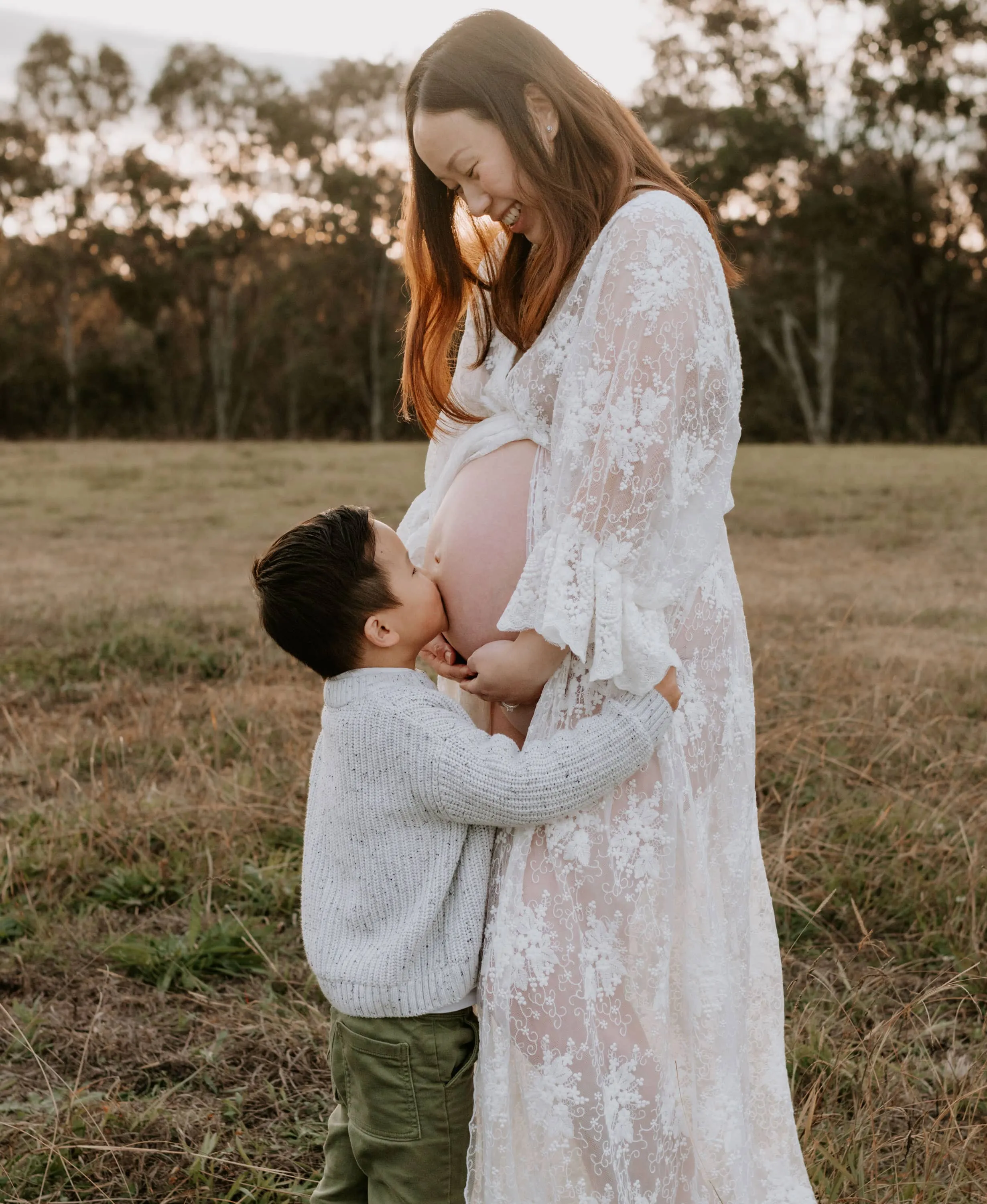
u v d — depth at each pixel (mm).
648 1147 1631
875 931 3186
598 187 1651
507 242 1881
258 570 1746
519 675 1667
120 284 38344
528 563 1618
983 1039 2680
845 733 4344
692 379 1607
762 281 34312
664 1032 1657
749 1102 1843
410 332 1989
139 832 3674
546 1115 1593
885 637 6211
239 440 38344
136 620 6824
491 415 1901
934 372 35750
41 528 11906
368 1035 1661
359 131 40031
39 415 39219
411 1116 1667
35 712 5109
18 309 38812
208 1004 2861
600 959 1622
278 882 3389
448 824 1657
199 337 40312
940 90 30844
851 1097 2438
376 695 1682
